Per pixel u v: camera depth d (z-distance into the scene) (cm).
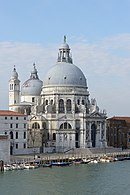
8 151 19288
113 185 15175
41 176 16875
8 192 13938
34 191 14112
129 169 19075
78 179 16300
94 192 14000
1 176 16750
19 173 17550
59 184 15275
